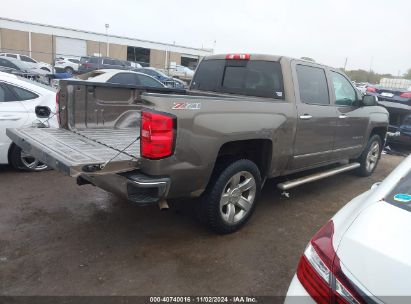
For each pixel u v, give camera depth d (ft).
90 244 11.60
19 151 17.54
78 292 9.24
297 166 14.89
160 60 154.92
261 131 12.41
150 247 11.60
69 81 13.64
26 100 17.71
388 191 6.92
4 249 11.01
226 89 15.80
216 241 12.23
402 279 4.81
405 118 28.25
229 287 9.81
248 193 13.10
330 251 5.74
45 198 15.07
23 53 132.36
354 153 19.01
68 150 10.68
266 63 14.47
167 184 10.11
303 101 14.39
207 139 10.76
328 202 16.70
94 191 16.12
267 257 11.42
